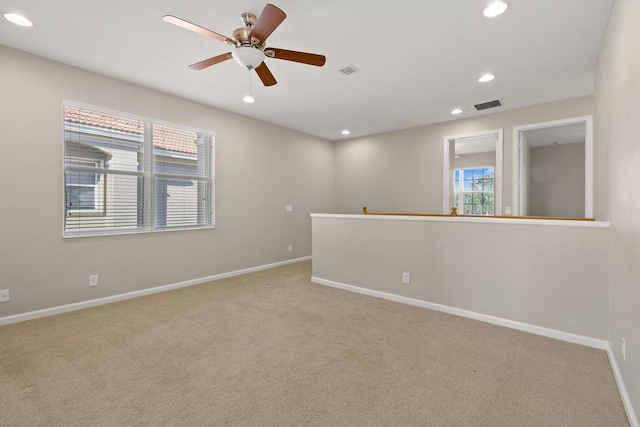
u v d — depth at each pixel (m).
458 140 5.57
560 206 6.82
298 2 2.17
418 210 5.56
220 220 4.60
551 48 2.79
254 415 1.63
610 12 2.23
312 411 1.66
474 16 2.33
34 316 2.97
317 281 4.34
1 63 2.79
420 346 2.41
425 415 1.63
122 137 3.59
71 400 1.74
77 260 3.25
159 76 3.44
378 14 2.31
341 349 2.36
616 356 2.00
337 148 6.72
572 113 4.07
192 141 4.27
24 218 2.93
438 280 3.22
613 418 1.60
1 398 1.75
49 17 2.36
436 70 3.26
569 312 2.50
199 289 4.02
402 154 5.75
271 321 2.93
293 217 5.84
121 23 2.44
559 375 2.00
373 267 3.73
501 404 1.72
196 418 1.60
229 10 2.27
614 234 2.10
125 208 3.62
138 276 3.72
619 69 1.93
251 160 5.05
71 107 3.20
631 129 1.63
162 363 2.15
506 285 2.80
